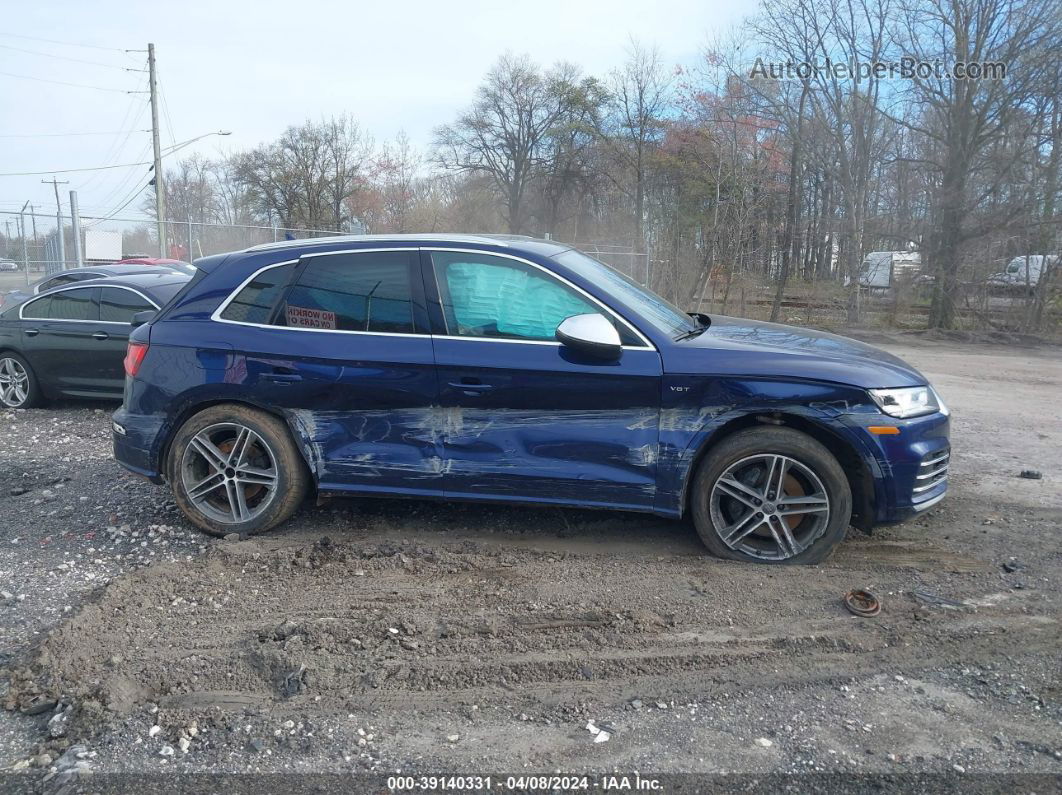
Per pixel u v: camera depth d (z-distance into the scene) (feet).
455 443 14.30
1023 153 56.44
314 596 12.78
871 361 13.93
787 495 13.73
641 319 13.89
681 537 15.10
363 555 14.34
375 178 154.20
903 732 9.35
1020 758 8.86
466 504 17.01
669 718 9.73
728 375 13.28
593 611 12.12
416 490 14.69
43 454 22.15
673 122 94.63
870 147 65.21
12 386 28.96
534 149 156.04
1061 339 53.98
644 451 13.70
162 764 8.99
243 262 15.43
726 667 10.73
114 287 28.53
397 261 14.67
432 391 14.19
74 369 28.37
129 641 11.41
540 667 10.76
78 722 9.68
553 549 14.64
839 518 13.46
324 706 10.04
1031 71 55.01
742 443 13.52
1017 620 11.82
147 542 15.28
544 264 14.23
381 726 9.65
